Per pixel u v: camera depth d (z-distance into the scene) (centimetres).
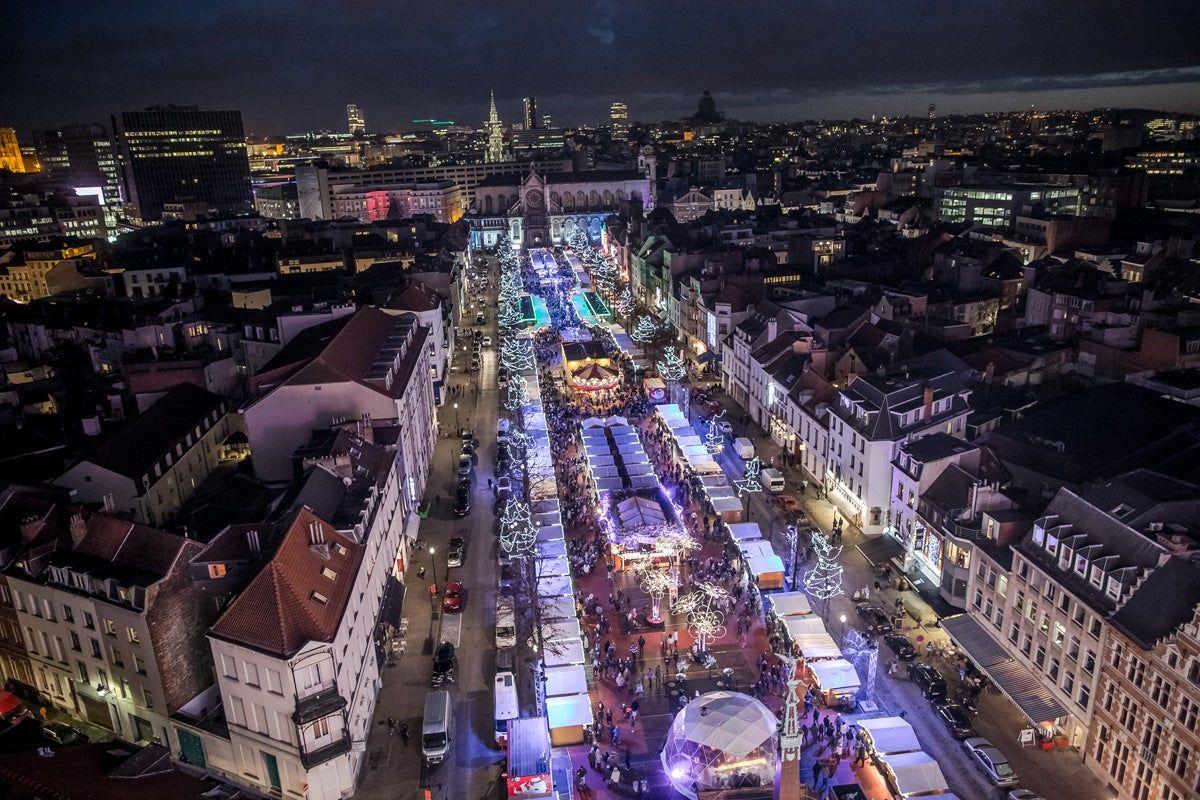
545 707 6769
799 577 8744
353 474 8038
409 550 9469
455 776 6306
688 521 9950
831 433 10338
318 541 6562
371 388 9500
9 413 11862
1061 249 19450
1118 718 5750
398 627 7856
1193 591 5481
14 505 7544
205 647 6706
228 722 6109
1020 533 7288
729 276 16362
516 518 9281
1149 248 17375
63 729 6994
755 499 10550
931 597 8062
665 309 19488
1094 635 6009
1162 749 5338
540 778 5834
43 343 16438
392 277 17512
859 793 5744
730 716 6159
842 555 9088
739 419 13362
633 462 10881
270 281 17638
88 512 7044
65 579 6594
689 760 6022
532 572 8975
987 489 7675
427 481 11400
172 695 6425
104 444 9538
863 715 6669
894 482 9131
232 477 9619
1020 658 6912
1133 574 5866
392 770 6359
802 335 12788
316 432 9200
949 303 15725
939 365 11525
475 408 14350
